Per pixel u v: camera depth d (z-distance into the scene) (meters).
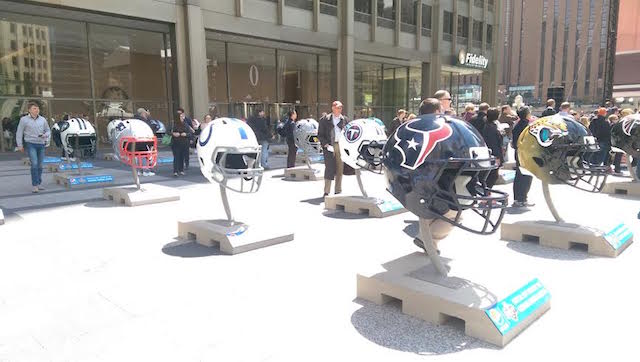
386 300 3.73
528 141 5.38
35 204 7.99
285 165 14.48
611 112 15.05
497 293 3.35
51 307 3.68
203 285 4.15
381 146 6.75
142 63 20.86
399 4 29.00
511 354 2.92
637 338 3.12
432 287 3.46
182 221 5.78
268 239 5.40
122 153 8.05
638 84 73.75
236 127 5.13
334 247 5.35
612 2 36.78
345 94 26.09
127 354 2.94
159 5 18.03
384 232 6.03
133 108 20.86
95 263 4.78
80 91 19.34
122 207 7.71
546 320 3.42
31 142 9.15
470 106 10.03
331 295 3.91
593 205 7.77
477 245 5.43
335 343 3.07
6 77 17.64
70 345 3.06
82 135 10.52
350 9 25.47
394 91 33.41
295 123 12.53
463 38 35.69
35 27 18.05
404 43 30.02
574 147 5.17
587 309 3.61
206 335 3.19
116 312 3.58
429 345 3.04
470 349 2.99
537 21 114.50
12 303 3.76
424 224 3.59
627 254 5.06
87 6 16.14
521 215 6.92
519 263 4.75
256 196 8.82
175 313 3.56
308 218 6.88
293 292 3.98
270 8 21.62
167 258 4.95
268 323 3.38
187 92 19.33
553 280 4.27
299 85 26.83
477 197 2.97
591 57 106.69
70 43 18.80
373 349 2.99
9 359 2.89
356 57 28.81
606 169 5.12
